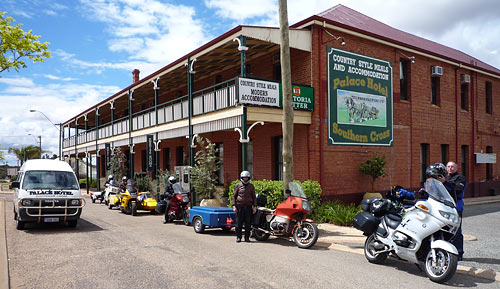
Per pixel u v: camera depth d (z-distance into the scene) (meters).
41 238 9.03
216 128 13.30
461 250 6.46
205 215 9.84
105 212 15.95
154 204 14.93
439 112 17.97
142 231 10.27
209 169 14.83
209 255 7.17
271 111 12.28
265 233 8.89
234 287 5.18
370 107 14.71
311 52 13.10
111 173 23.75
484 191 20.84
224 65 16.72
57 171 11.42
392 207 6.57
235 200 8.79
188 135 15.10
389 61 15.54
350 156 13.99
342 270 6.12
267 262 6.62
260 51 14.47
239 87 11.44
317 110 13.01
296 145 13.48
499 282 5.52
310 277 5.68
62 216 10.40
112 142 24.06
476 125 20.34
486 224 11.23
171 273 5.87
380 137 15.03
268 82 12.17
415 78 16.78
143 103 27.20
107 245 8.13
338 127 13.57
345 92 13.86
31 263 6.50
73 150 33.00
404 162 16.03
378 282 5.46
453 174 6.56
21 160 56.88
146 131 19.23
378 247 6.45
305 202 8.14
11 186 10.84
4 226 11.01
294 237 8.23
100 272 5.93
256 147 15.69
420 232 5.81
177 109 16.22
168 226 11.49
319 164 13.07
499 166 22.14
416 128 16.64
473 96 20.23
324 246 8.24
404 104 16.19
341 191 13.61
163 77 18.42
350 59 14.10
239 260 6.76
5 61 12.76
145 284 5.31
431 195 5.87
